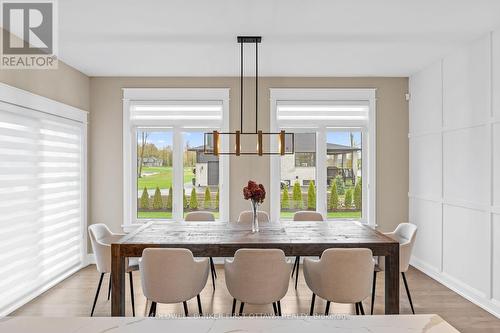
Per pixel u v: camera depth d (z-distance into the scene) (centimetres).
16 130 348
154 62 446
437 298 378
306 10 305
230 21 327
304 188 523
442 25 336
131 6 296
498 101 336
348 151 525
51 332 106
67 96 451
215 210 523
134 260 360
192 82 513
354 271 266
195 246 287
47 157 404
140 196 522
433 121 451
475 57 371
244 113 513
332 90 515
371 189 516
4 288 331
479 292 360
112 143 512
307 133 523
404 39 371
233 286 270
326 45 389
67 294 388
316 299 373
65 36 359
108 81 511
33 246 376
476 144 368
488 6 297
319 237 313
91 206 511
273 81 514
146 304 360
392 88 518
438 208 439
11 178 340
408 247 331
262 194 339
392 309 291
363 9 304
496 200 338
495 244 339
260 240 300
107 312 339
